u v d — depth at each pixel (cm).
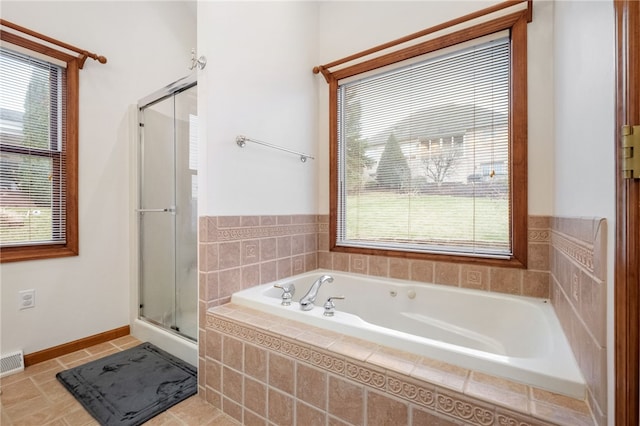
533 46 166
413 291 194
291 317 147
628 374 62
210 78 164
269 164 203
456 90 192
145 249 238
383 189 221
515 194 170
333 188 240
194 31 295
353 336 126
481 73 183
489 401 86
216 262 167
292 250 222
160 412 148
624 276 63
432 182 201
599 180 80
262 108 198
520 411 81
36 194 202
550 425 78
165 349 212
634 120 62
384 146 220
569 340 111
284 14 216
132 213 243
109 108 233
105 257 231
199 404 156
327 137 245
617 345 64
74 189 213
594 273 80
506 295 170
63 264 209
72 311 213
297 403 124
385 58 212
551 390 89
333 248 240
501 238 179
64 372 181
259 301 162
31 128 199
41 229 204
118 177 238
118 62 238
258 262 194
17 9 189
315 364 119
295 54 226
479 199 185
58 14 207
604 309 73
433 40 193
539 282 165
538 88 165
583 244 93
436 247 199
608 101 74
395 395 101
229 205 175
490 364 98
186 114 203
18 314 189
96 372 182
